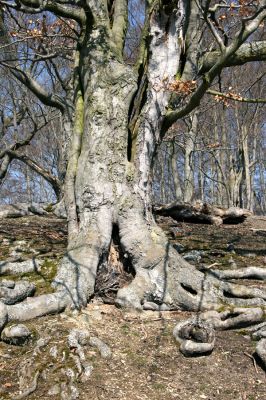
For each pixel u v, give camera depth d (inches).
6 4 238.4
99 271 228.4
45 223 398.0
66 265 219.1
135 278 223.5
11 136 889.5
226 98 271.7
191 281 224.2
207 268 261.0
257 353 177.2
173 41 269.9
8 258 266.5
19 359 165.0
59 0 257.6
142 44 279.7
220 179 983.0
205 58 285.9
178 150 1005.2
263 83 726.5
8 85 717.3
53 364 161.8
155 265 225.6
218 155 933.8
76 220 245.8
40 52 454.6
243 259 305.9
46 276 228.7
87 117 256.7
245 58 273.4
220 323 200.1
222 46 215.6
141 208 243.0
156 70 266.7
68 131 436.1
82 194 243.1
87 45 269.4
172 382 163.2
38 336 175.9
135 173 247.6
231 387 163.0
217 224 450.6
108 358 170.9
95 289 222.7
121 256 237.3
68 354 166.1
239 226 454.6
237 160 804.6
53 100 426.0
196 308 216.2
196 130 702.5
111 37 271.0
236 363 176.2
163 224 419.8
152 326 198.4
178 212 447.2
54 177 514.0
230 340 192.1
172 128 643.5
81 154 254.4
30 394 149.3
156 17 270.4
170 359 175.3
